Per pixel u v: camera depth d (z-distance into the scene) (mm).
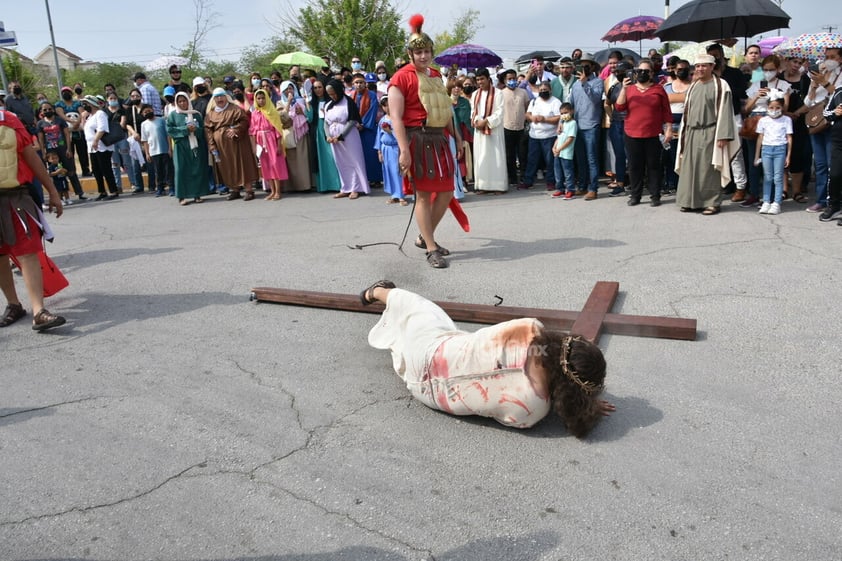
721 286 5277
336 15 25562
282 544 2688
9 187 4910
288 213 9695
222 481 3115
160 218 9992
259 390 3996
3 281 5340
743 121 8305
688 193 7941
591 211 8531
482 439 3357
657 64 9688
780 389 3662
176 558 2641
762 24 9602
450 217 8617
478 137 10344
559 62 10734
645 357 4121
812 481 2889
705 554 2516
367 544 2660
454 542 2648
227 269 6625
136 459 3328
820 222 7145
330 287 5852
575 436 3301
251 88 12133
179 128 10875
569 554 2553
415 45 6141
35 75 31047
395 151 9773
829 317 4562
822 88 7527
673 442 3229
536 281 5660
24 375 4367
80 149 14305
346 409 3723
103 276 6656
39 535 2803
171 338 4887
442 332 3615
